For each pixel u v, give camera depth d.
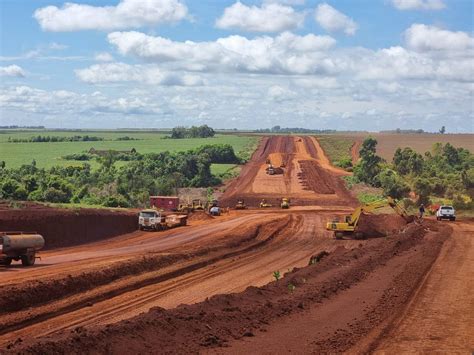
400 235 54.97
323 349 17.52
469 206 103.31
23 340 16.66
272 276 35.84
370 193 122.06
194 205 92.56
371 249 45.38
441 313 23.53
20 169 116.44
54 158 174.38
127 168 133.00
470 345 18.72
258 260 43.69
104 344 15.92
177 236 58.41
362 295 27.06
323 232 66.44
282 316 22.03
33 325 22.05
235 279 34.47
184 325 18.73
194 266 38.78
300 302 24.31
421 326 21.19
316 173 148.62
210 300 22.70
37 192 84.62
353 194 123.06
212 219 81.62
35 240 35.38
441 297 26.97
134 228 64.44
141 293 29.33
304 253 48.59
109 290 28.86
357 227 61.16
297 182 136.25
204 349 17.00
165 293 29.45
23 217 48.69
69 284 27.81
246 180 139.75
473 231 65.38
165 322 18.41
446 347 18.41
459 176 124.25
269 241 57.84
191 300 27.70
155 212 64.06
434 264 38.12
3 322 21.75
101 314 24.25
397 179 121.75
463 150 169.38
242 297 24.39
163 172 134.25
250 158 184.50
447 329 20.86
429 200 111.06
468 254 44.25
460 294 27.77
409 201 108.69
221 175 145.75
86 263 36.34
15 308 23.89
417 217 79.25
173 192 119.19
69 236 51.62
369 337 19.30
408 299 26.36
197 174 137.50
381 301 25.50
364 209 62.59
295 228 69.81
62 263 36.47
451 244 51.44
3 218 46.91
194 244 50.78
